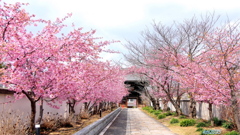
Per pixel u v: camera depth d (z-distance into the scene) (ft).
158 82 54.65
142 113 94.99
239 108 26.84
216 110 41.09
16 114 26.94
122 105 193.47
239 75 24.52
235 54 25.68
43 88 22.00
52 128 31.19
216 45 27.12
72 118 38.83
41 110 26.20
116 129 38.22
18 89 19.58
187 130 34.37
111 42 27.55
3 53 17.76
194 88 30.22
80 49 23.08
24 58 18.15
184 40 48.24
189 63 32.14
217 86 24.54
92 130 27.58
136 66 59.67
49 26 22.45
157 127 41.78
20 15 17.78
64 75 21.43
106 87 49.44
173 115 59.31
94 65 34.50
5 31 18.21
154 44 53.16
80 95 30.76
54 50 19.48
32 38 20.22
